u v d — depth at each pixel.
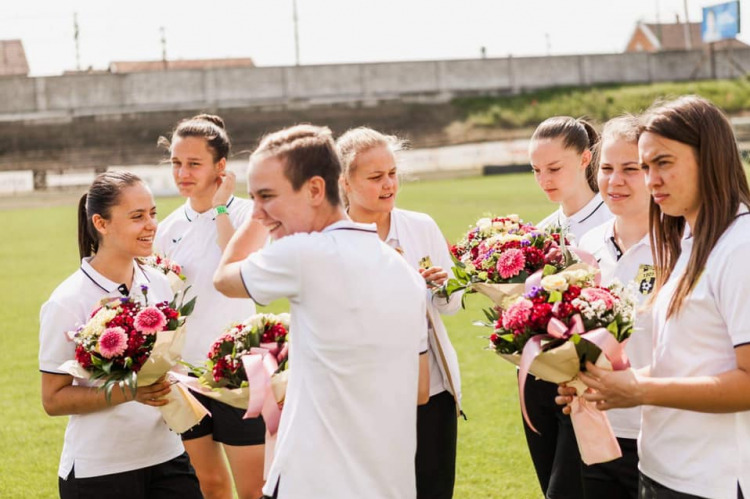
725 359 2.82
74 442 3.74
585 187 4.82
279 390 3.38
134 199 3.76
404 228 4.36
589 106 48.50
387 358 2.88
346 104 48.22
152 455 3.82
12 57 59.22
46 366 3.66
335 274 2.81
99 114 45.84
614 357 2.99
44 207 32.34
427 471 4.21
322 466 2.80
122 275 3.89
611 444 3.27
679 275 2.99
